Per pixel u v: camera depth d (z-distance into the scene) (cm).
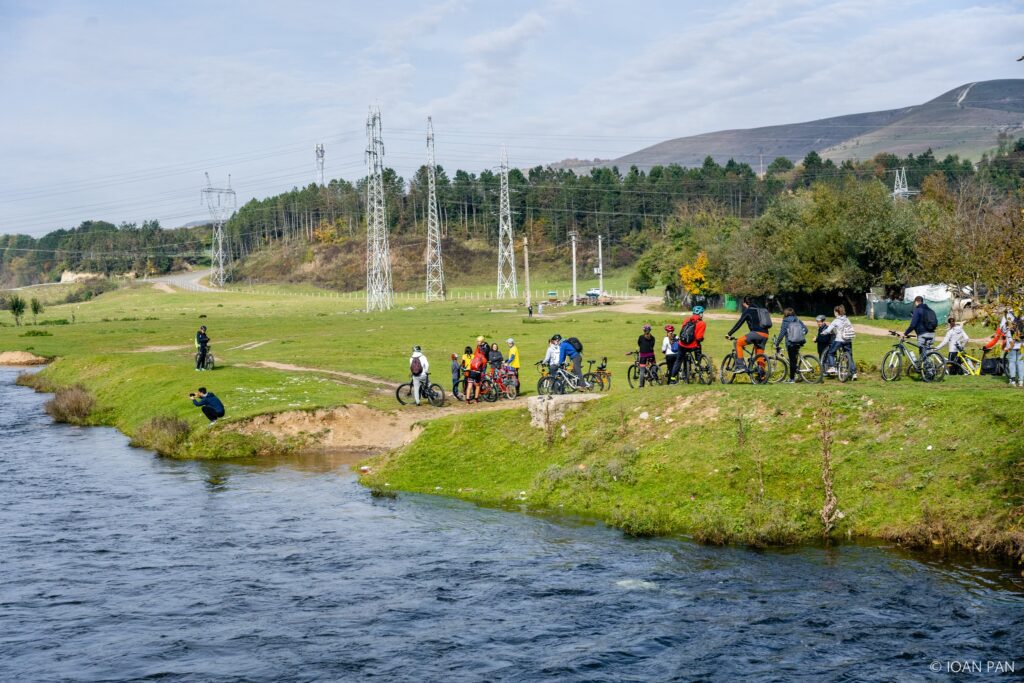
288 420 3102
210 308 14588
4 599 1573
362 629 1412
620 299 14150
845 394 2141
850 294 7881
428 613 1474
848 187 8319
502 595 1549
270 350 5716
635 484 2120
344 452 2947
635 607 1471
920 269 6912
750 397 2244
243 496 2366
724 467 2041
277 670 1266
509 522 2036
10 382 5678
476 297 16175
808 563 1653
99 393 4422
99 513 2200
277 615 1480
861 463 1930
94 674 1262
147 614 1493
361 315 10881
